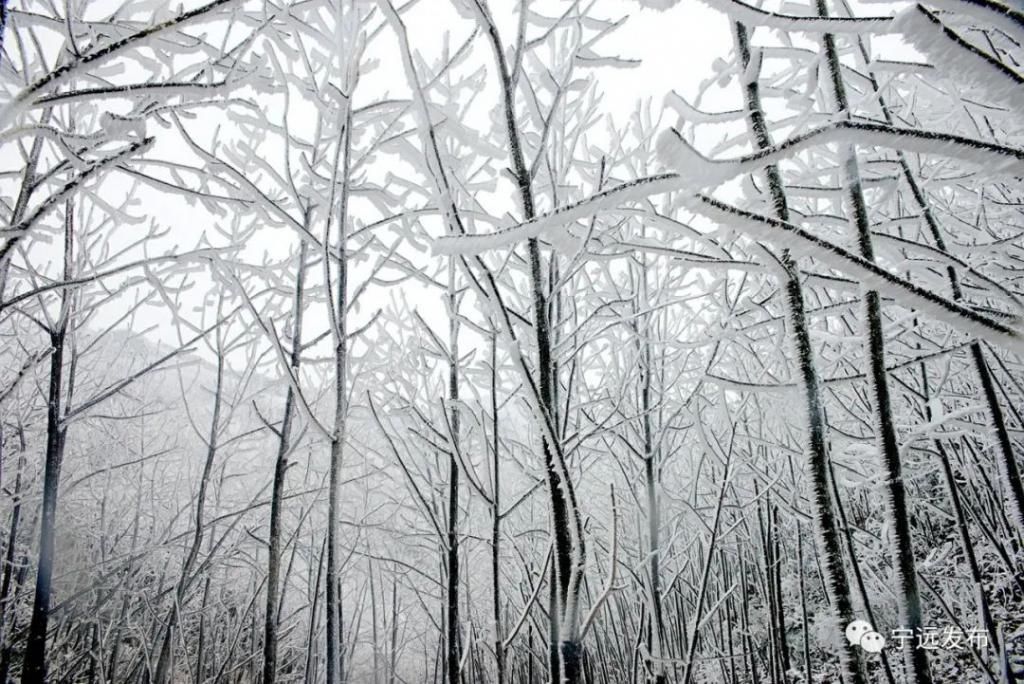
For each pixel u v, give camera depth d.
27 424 5.02
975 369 2.16
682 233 1.80
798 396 1.34
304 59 2.68
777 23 0.90
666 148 0.74
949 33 0.73
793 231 0.80
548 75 2.48
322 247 2.49
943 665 5.18
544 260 2.65
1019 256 2.79
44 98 1.03
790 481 4.66
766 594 6.05
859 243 1.51
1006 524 4.27
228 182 2.57
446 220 1.62
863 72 2.47
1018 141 2.87
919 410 3.47
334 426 2.42
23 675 2.76
